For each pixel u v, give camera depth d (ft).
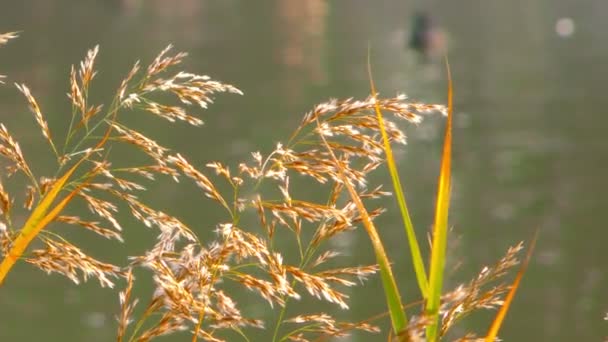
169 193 84.33
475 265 68.80
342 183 5.25
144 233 64.13
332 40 166.50
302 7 204.95
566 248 75.56
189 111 113.60
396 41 163.43
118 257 61.31
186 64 145.48
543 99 124.36
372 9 204.74
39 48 155.53
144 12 201.05
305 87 130.11
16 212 47.11
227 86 5.08
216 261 4.98
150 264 4.92
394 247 71.20
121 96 5.18
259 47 160.56
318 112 5.18
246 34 173.99
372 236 4.93
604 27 178.81
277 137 103.81
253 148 100.07
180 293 4.84
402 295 62.18
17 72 133.80
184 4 214.48
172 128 106.52
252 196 5.22
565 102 122.52
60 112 103.91
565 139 106.42
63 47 156.66
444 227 4.93
